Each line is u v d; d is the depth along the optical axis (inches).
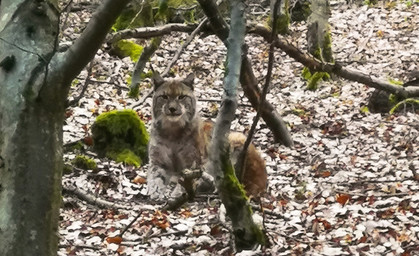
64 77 213.0
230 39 306.5
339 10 1082.7
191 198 371.2
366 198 432.8
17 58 216.8
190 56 878.4
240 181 352.8
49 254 216.1
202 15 841.5
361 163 521.7
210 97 741.3
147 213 416.8
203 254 345.1
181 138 496.4
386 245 349.1
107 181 492.7
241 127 636.7
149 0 831.1
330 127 621.9
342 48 906.7
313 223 382.3
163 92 497.0
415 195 430.0
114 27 836.6
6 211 212.5
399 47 884.6
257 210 391.9
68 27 831.7
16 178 212.8
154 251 356.5
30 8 221.0
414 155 533.3
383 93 665.0
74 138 572.4
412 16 1006.4
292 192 464.8
